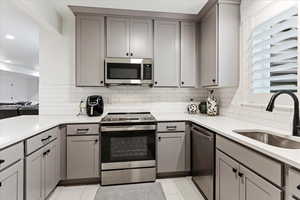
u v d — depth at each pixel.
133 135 2.38
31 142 1.56
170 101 3.06
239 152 1.38
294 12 1.58
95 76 2.61
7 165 1.26
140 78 2.64
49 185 1.93
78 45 2.58
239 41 2.32
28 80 9.06
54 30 2.53
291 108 1.60
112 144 2.34
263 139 1.70
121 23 2.64
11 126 1.79
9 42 4.08
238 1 2.30
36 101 9.16
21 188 1.43
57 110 2.82
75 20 2.62
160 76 2.74
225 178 1.60
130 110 2.96
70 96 2.83
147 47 2.70
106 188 2.28
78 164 2.30
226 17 2.29
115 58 2.60
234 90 2.43
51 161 1.97
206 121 2.20
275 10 1.78
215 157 1.80
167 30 2.75
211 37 2.42
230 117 2.53
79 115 2.76
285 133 1.53
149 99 3.01
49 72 2.80
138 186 2.33
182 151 2.52
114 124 2.33
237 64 2.32
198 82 2.84
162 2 2.36
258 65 2.06
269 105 1.47
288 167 0.96
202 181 2.10
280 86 1.74
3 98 7.88
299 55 1.52
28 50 4.83
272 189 1.05
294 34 1.57
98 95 2.83
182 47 2.79
